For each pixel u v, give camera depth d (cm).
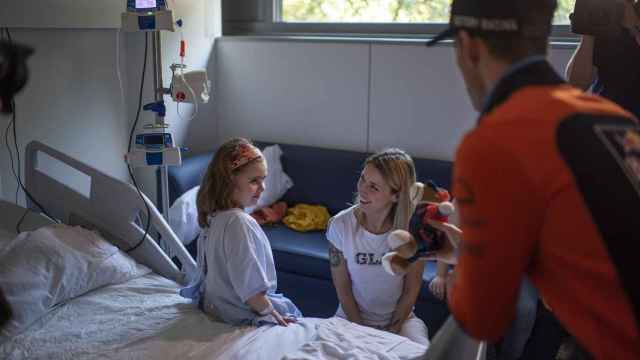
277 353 176
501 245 87
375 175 205
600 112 92
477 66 100
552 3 97
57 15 266
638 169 88
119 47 304
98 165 300
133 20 239
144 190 326
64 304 202
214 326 192
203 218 204
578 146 85
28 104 264
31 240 204
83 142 291
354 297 224
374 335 182
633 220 84
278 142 351
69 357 173
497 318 92
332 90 333
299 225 297
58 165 279
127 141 315
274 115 351
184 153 342
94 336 184
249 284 191
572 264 87
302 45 336
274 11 372
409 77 314
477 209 88
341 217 219
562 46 286
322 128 339
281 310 202
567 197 84
